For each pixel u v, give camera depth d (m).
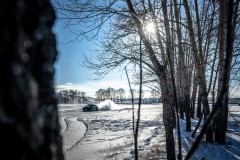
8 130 0.54
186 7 9.64
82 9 6.09
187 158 1.14
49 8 0.75
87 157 10.23
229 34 1.30
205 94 10.71
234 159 7.87
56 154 0.72
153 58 6.69
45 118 0.67
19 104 0.56
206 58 11.87
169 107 6.95
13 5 0.58
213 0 7.63
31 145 0.59
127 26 6.88
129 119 26.64
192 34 9.74
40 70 0.67
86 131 19.12
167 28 6.68
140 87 1.83
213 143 10.07
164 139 11.74
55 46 0.83
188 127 14.29
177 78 15.70
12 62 0.57
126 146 11.47
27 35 0.63
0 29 0.56
